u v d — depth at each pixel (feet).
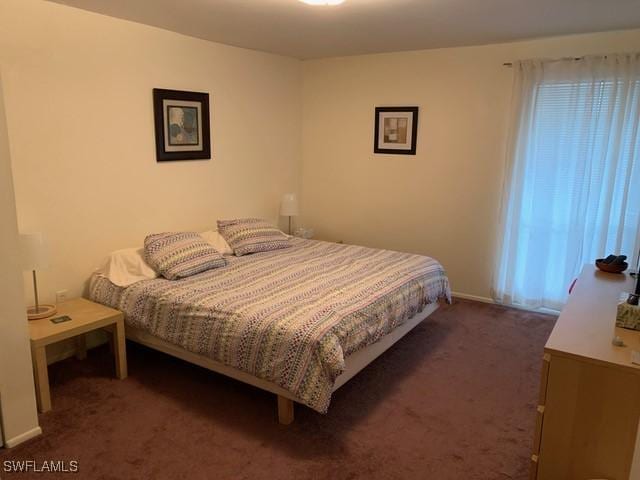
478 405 9.16
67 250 10.81
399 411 8.91
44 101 10.01
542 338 12.24
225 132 14.44
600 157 12.33
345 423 8.51
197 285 10.32
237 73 14.55
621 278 9.62
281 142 16.69
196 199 13.84
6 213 7.25
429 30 12.05
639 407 5.72
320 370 7.78
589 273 10.04
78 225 10.96
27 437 7.89
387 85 15.49
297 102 17.17
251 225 13.91
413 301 10.88
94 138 11.03
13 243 7.38
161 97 12.31
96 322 9.39
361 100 16.07
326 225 17.65
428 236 15.64
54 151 10.31
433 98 14.78
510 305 14.46
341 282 10.52
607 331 6.70
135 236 12.27
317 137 17.25
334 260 12.57
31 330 8.83
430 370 10.54
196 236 12.19
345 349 8.35
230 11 10.47
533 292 13.80
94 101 10.92
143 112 12.03
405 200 15.84
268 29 12.10
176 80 12.73
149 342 10.19
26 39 9.58
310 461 7.49
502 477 7.21
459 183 14.80
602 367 5.82
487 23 11.28
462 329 12.80
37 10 9.68
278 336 8.07
